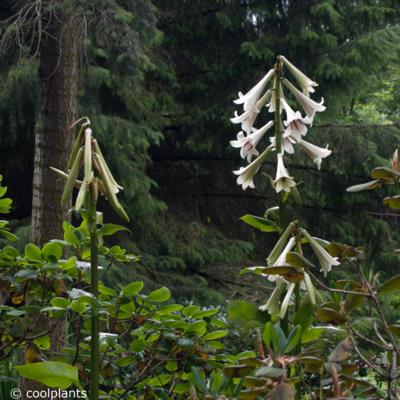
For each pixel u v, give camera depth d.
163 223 10.09
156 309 2.91
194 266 10.30
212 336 2.96
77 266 2.63
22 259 2.89
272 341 1.77
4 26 6.87
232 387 2.24
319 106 2.35
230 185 11.48
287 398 1.61
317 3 10.03
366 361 1.92
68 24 5.48
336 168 10.63
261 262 11.26
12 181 9.32
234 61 10.29
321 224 11.30
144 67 8.08
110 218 9.41
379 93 16.20
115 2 7.08
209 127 10.59
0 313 2.99
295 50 10.12
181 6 10.44
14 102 7.75
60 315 2.65
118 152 8.55
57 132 5.06
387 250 11.19
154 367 2.96
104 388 3.50
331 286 2.28
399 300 2.79
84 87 8.27
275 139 2.33
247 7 10.34
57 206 4.87
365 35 10.10
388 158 10.69
